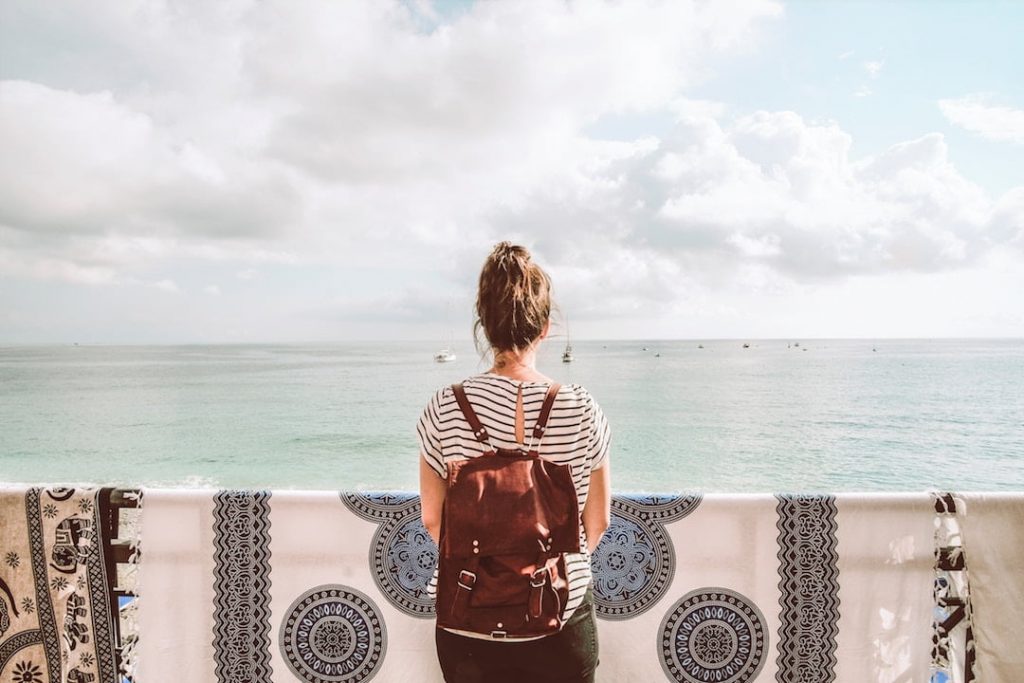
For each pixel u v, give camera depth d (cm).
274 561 213
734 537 212
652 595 213
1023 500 205
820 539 210
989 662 202
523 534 135
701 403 4850
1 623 207
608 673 214
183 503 211
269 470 3167
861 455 3244
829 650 210
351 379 7212
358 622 214
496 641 141
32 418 4512
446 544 139
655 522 213
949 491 209
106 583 208
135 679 210
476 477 141
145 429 4091
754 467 3073
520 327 152
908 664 209
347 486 2930
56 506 207
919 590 208
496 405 148
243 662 213
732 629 213
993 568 204
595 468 152
